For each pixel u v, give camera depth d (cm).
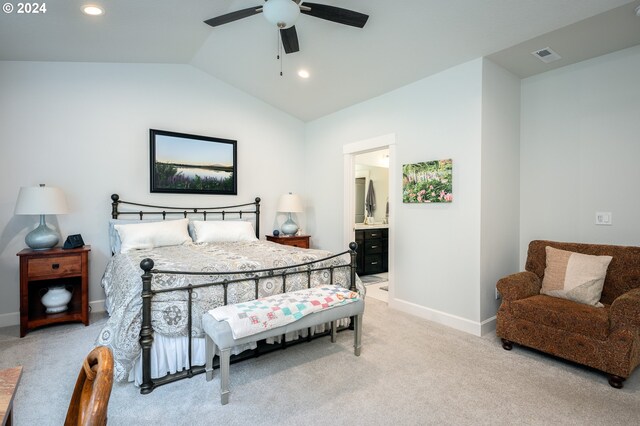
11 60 318
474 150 298
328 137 470
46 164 334
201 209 425
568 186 308
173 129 402
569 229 308
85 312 312
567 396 199
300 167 512
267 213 481
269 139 480
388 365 236
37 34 276
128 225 334
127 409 182
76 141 348
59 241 339
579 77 301
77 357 245
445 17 254
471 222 301
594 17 231
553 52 283
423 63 316
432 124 333
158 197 395
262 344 253
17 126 321
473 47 281
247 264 242
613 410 186
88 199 354
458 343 276
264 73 397
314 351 258
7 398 69
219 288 223
